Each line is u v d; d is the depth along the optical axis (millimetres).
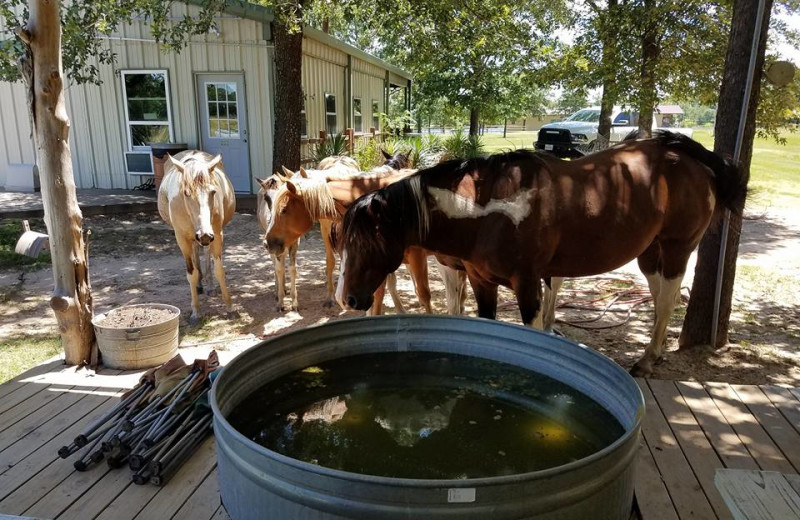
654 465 2664
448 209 3223
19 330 5180
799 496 1774
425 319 2742
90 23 8141
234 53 11195
